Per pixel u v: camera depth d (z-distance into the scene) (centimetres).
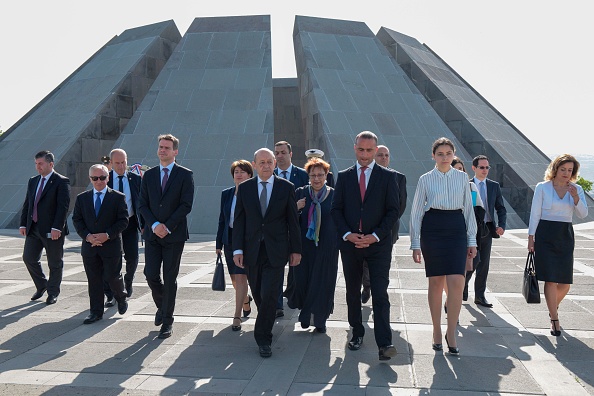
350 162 1975
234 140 2081
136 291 890
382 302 558
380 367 535
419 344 609
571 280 650
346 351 588
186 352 586
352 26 2698
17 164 2095
